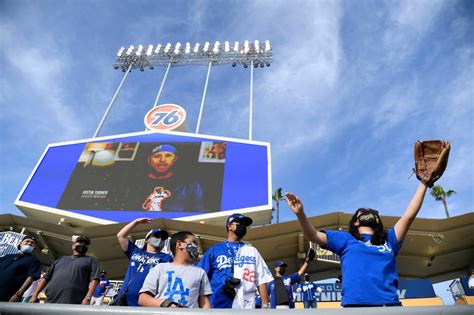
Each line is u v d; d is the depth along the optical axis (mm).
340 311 1080
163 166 15047
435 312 1062
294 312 1083
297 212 2438
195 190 14000
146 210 13469
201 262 3268
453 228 10680
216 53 24500
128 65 25203
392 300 2199
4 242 11422
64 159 15797
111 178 14766
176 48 24984
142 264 3756
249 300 2984
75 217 13336
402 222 2525
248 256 3244
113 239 11633
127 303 3484
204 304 2680
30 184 14789
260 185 13938
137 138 16609
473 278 8969
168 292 2580
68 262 4375
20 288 4520
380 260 2398
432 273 13828
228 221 3500
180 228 11227
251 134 16688
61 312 1157
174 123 17797
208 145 15906
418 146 2480
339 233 2639
